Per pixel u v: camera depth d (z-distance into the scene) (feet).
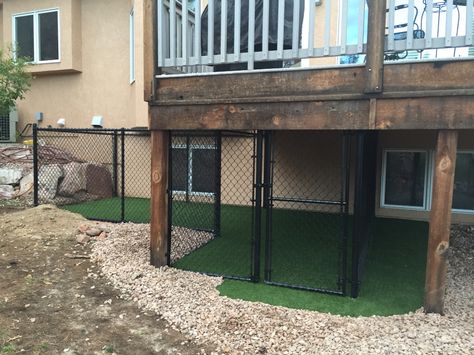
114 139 29.12
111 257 15.65
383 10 11.15
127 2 31.32
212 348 9.75
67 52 32.73
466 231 20.21
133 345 9.86
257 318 10.94
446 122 10.81
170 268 14.82
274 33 14.98
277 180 25.14
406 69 11.13
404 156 22.38
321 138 24.22
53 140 33.88
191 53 18.11
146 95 14.06
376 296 12.84
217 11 15.70
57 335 10.27
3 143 33.55
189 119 13.64
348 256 16.92
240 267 15.34
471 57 10.56
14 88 30.01
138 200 28.40
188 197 25.05
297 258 16.51
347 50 11.69
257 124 12.75
